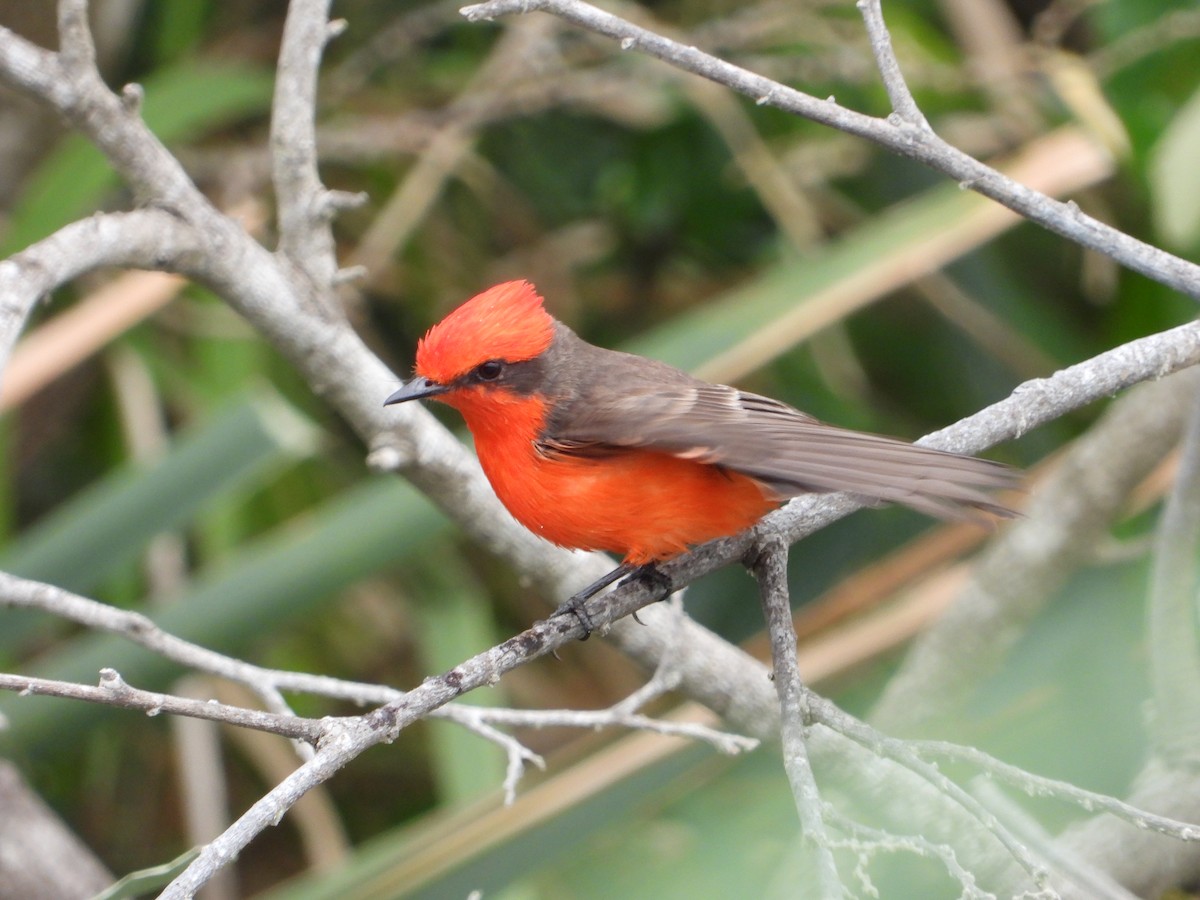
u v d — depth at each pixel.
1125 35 11.97
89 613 7.11
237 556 10.38
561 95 12.52
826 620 11.22
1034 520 10.34
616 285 13.89
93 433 12.77
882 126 6.71
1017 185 6.79
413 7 13.93
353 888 8.66
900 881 8.33
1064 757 9.45
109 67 13.15
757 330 10.26
